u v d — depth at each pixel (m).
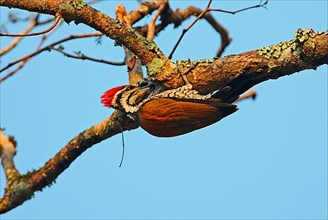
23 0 11.72
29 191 14.49
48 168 14.41
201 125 11.73
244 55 11.61
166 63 11.88
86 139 13.95
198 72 11.80
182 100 11.67
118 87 12.79
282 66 11.37
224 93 11.67
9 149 15.10
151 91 12.38
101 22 11.77
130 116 12.52
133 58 13.88
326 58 11.19
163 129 11.89
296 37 11.25
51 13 11.73
